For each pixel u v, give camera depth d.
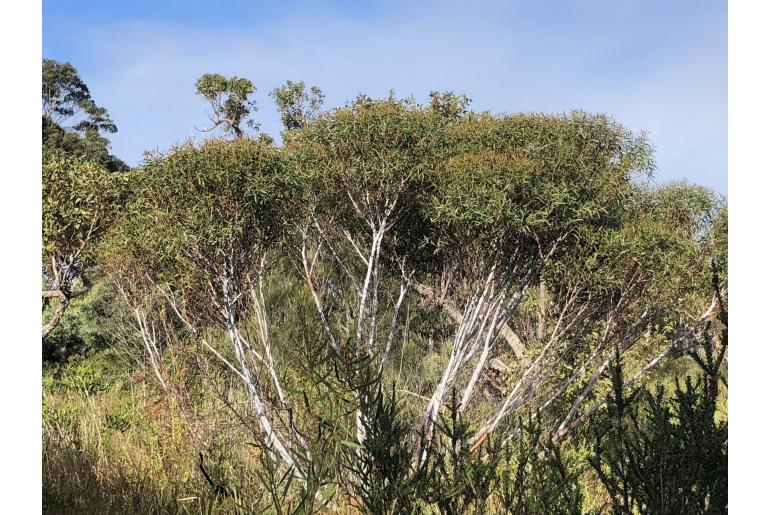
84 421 6.02
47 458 4.80
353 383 3.09
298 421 3.66
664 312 7.44
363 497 3.03
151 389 7.01
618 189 6.41
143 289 7.00
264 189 5.65
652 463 2.84
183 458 5.07
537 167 6.00
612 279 6.38
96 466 4.91
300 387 3.43
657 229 6.64
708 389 2.85
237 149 5.77
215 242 5.53
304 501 2.82
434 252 6.95
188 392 6.19
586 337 7.57
